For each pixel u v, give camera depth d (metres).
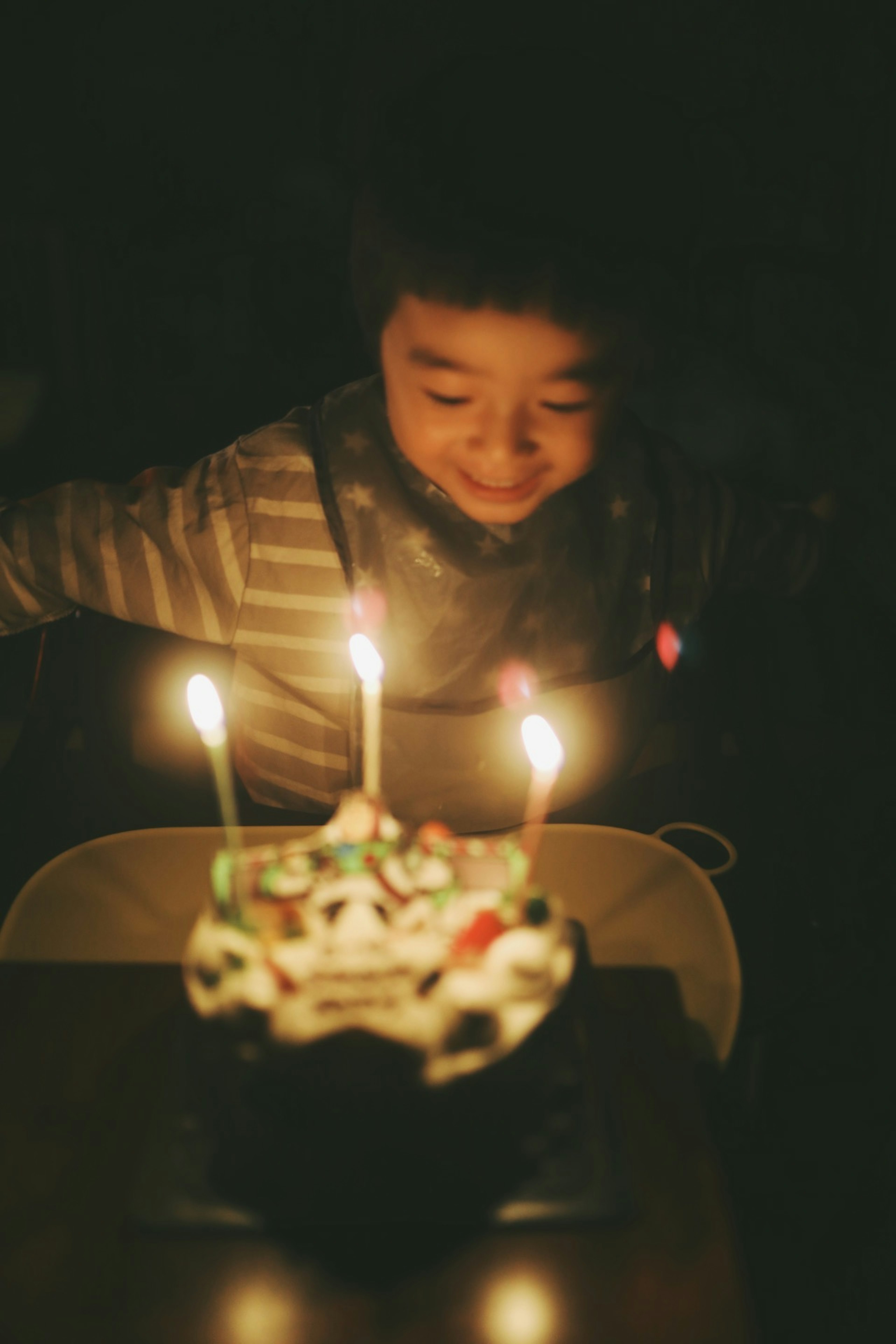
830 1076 1.05
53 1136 0.55
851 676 0.97
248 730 0.85
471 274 0.58
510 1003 0.49
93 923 0.69
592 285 0.59
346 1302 0.48
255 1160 0.50
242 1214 0.51
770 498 1.01
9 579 0.78
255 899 0.51
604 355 0.62
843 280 1.19
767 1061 0.94
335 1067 0.47
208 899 0.71
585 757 0.84
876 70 1.20
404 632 0.79
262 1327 0.48
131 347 1.98
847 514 0.94
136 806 0.92
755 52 1.30
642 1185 0.52
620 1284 0.49
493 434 0.63
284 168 1.74
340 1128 0.49
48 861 0.85
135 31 1.85
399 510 0.77
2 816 0.84
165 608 0.79
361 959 0.48
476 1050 0.48
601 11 1.31
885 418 1.05
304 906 0.51
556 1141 0.53
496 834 0.84
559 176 0.57
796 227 1.24
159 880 0.71
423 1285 0.49
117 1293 0.49
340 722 0.81
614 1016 0.61
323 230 1.54
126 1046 0.59
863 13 1.21
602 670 0.82
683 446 1.10
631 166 0.59
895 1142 1.02
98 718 0.95
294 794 0.86
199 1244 0.50
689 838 0.82
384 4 1.30
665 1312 0.48
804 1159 1.01
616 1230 0.51
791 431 1.08
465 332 0.60
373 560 0.78
